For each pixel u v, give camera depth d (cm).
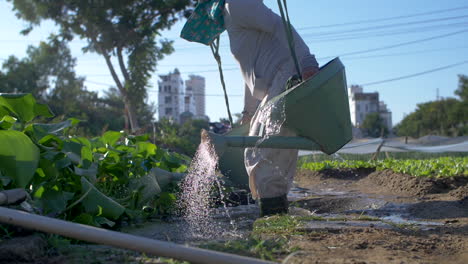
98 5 1961
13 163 269
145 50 2044
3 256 215
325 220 331
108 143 418
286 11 350
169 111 10969
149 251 173
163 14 2075
